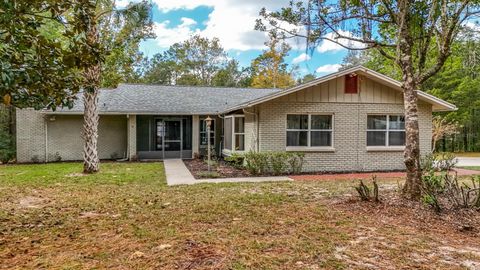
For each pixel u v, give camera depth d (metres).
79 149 17.03
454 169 12.91
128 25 11.17
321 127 12.45
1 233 4.54
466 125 24.72
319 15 6.79
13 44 3.77
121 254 3.68
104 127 17.52
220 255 3.63
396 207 5.80
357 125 12.59
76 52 4.14
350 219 5.20
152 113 16.70
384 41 7.25
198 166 14.08
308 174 11.70
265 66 33.56
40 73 3.91
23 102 3.99
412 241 4.19
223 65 41.53
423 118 12.85
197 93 20.11
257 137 12.29
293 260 3.50
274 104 12.10
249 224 4.92
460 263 3.50
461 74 23.64
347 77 12.48
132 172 11.83
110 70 16.86
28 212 5.80
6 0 3.26
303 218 5.27
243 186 8.72
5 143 16.77
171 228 4.73
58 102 4.29
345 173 12.01
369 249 3.87
